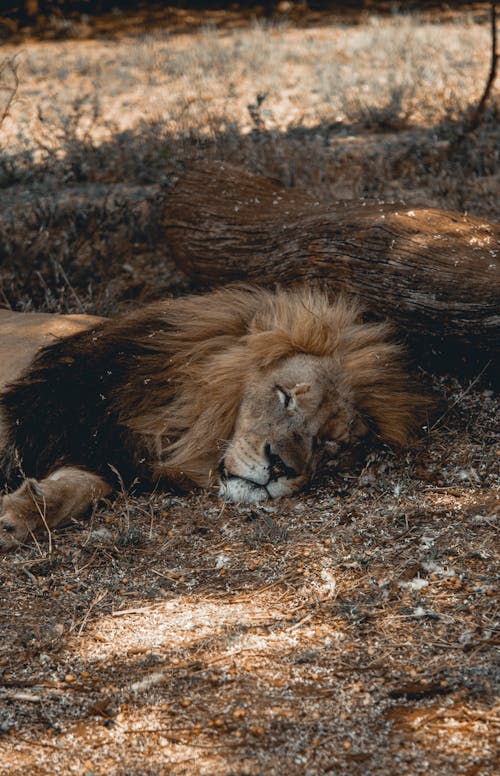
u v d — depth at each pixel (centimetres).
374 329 796
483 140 1377
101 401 777
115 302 1091
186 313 816
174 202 1073
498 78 1831
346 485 735
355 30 2708
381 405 757
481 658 514
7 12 3052
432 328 808
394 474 741
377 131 1562
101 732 480
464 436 782
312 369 736
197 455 750
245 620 567
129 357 796
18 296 1088
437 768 440
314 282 881
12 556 668
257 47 2428
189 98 1909
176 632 559
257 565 630
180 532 687
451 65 1973
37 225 1220
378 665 516
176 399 769
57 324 874
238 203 1022
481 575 591
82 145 1512
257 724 477
